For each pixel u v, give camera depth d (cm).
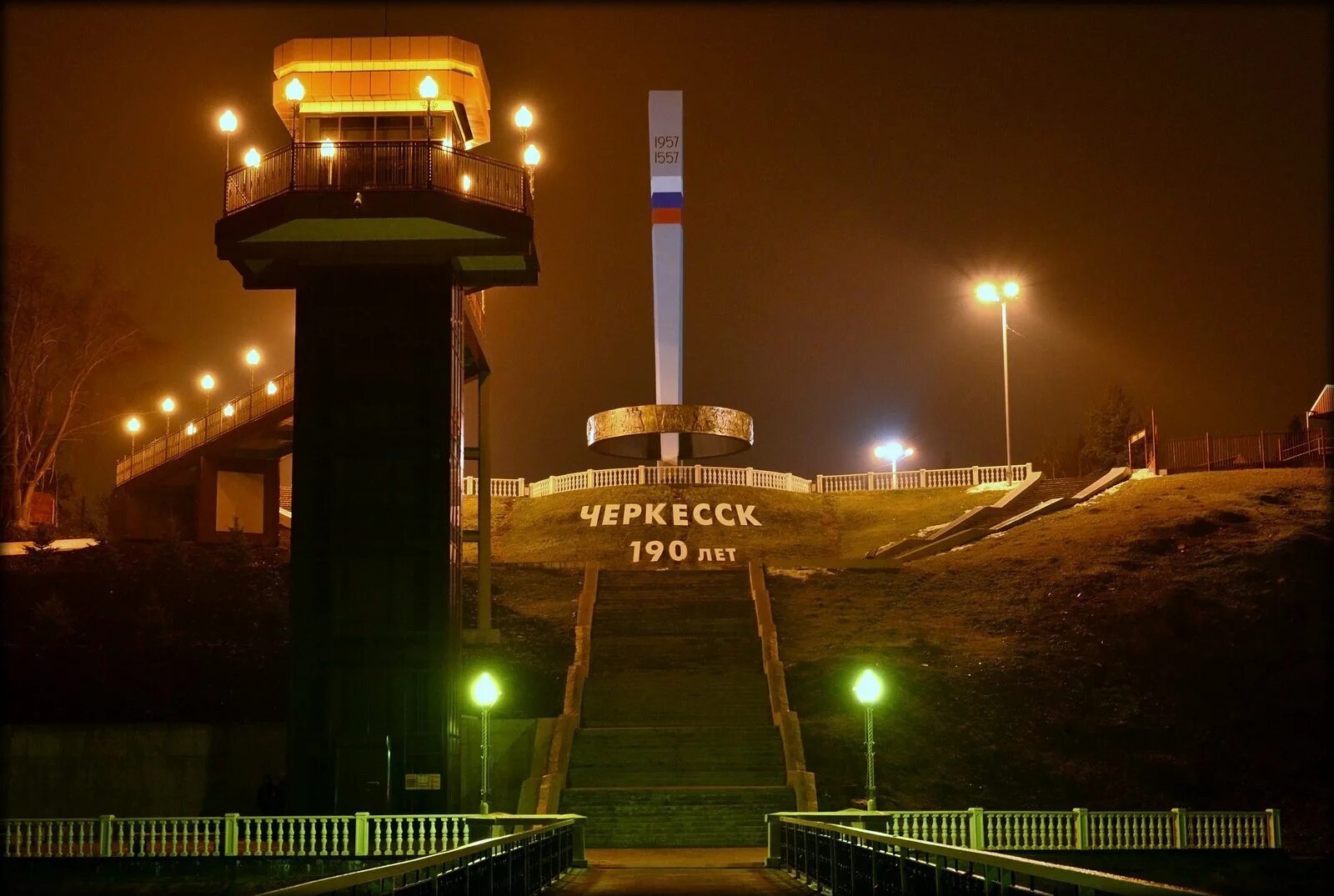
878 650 4228
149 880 2731
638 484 6600
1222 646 4141
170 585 4475
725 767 3506
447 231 3130
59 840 2786
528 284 3397
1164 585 4481
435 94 3156
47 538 4947
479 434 3994
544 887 2305
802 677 4053
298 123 3195
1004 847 2806
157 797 3472
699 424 3897
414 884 1398
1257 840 2912
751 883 2381
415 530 3086
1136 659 4122
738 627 4397
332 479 3117
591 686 3969
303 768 3006
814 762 3553
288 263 3278
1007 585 4744
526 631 4441
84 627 4244
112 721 3759
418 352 3161
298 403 3148
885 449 7556
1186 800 3488
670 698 3891
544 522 6356
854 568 5081
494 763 3609
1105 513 5462
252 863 2734
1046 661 4125
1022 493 6131
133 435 5984
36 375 5909
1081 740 3741
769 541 6038
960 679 4022
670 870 2697
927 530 5878
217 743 3512
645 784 3438
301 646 3055
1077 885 1060
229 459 4966
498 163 3203
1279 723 3822
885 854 1744
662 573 4925
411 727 3017
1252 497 5294
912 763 3584
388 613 3062
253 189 3153
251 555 4734
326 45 3425
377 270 3195
